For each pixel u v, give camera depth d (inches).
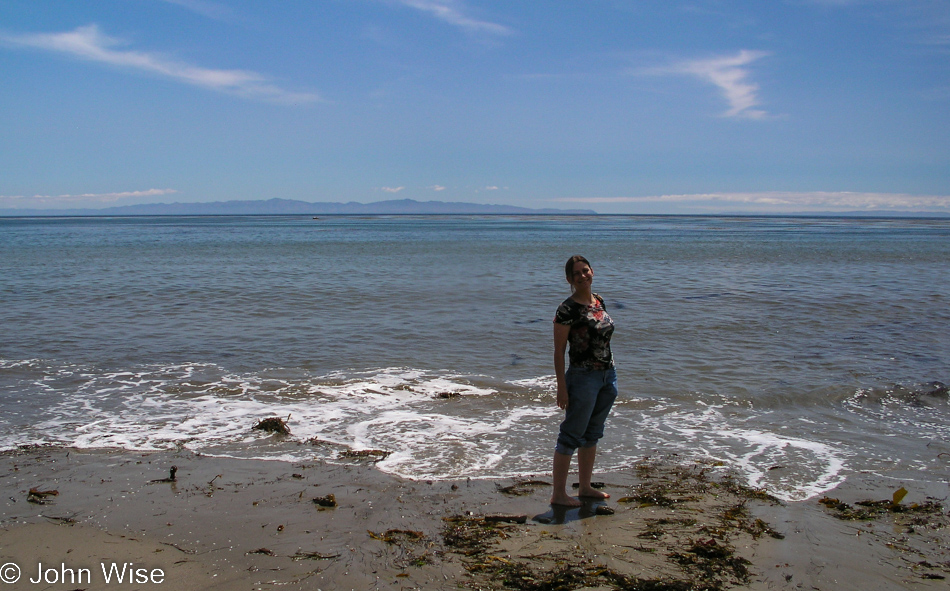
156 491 189.3
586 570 141.8
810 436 246.8
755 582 138.1
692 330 455.2
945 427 258.7
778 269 956.6
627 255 1307.8
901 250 1478.8
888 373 339.0
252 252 1381.6
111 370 340.5
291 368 347.3
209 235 2539.4
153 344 405.1
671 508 178.5
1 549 152.6
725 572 141.9
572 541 156.8
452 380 323.6
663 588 134.5
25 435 241.8
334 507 178.1
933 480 202.8
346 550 152.2
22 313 519.5
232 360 364.5
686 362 363.3
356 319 501.0
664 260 1156.5
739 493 189.8
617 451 229.0
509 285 735.7
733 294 649.0
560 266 1013.2
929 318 506.6
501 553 150.5
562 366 179.6
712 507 179.3
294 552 151.4
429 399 291.6
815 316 514.6
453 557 148.9
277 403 285.1
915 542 159.0
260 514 173.2
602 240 2095.2
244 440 237.8
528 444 234.5
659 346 405.1
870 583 138.8
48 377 326.0
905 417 271.7
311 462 215.5
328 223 5093.5
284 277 816.9
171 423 257.3
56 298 606.5
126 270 912.9
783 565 145.9
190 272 884.0
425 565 144.9
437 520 170.1
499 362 363.3
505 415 269.3
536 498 185.9
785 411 279.7
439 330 457.1
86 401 286.0
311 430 249.4
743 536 160.9
